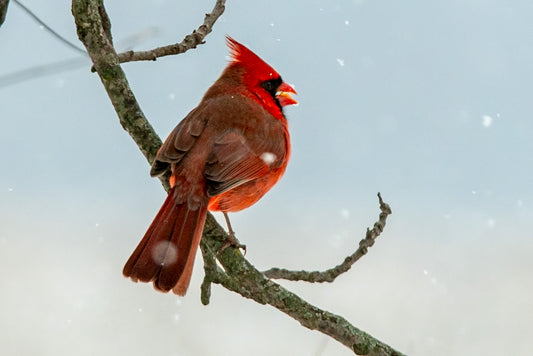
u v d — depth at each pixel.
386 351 5.10
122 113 5.50
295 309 5.07
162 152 5.57
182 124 6.02
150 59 5.47
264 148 6.08
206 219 5.40
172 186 5.62
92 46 5.36
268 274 5.52
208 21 5.58
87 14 5.31
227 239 5.27
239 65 6.57
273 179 6.26
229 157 5.82
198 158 5.71
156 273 4.98
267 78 6.55
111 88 5.46
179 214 5.37
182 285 5.00
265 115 6.25
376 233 5.57
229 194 6.05
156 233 5.20
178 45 5.47
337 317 5.11
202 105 6.23
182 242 5.18
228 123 6.03
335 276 5.55
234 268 5.11
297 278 5.54
